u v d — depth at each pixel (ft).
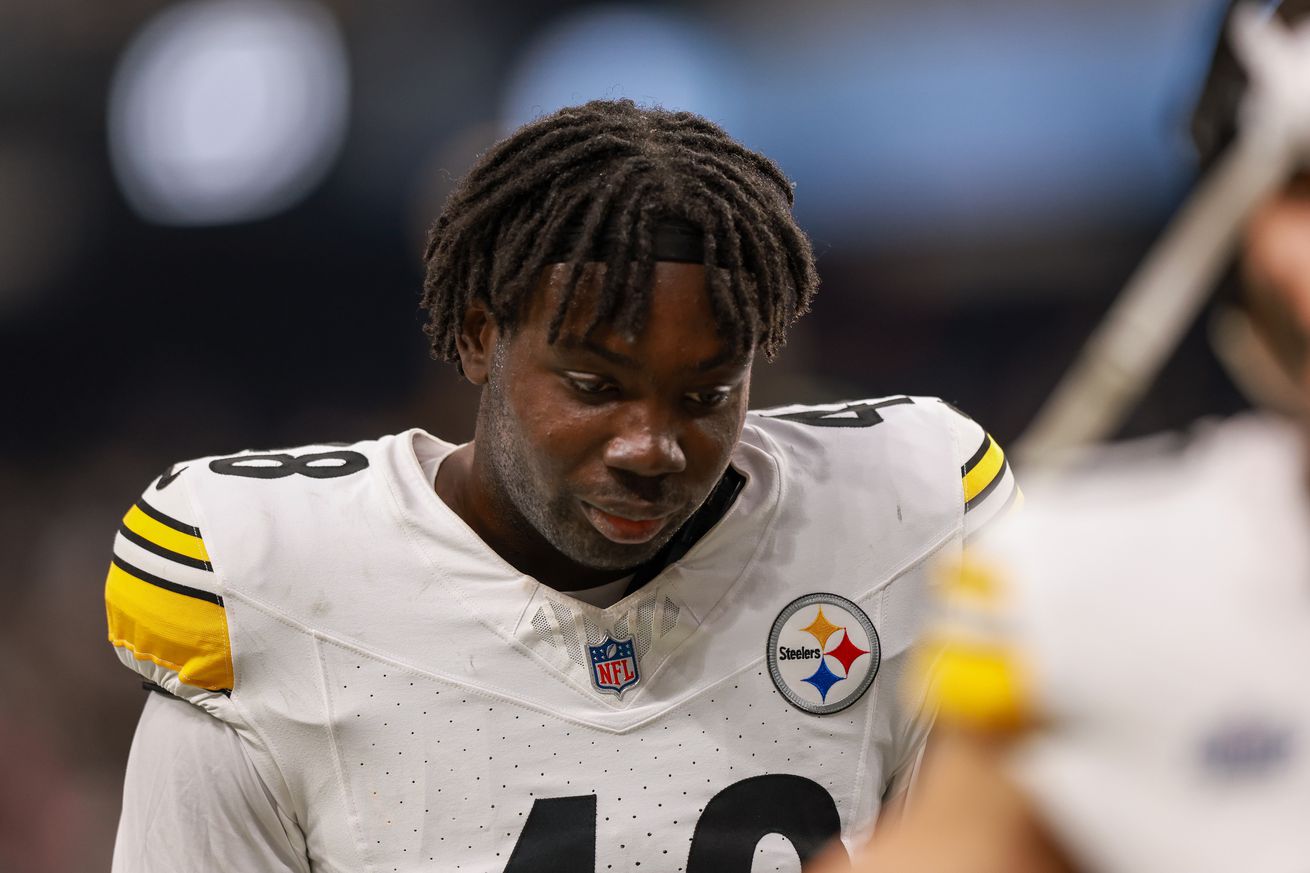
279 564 17.75
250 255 73.67
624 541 16.38
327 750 17.60
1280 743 8.71
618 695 17.74
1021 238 64.90
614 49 68.90
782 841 17.76
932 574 18.89
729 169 16.49
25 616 52.06
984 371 65.46
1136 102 62.18
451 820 17.43
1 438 73.97
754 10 68.23
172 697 18.21
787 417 19.92
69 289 74.54
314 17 71.31
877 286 67.10
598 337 15.56
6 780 45.19
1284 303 8.54
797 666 18.21
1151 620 8.81
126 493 68.28
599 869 17.34
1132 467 9.62
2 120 73.46
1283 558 8.80
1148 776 8.80
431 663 17.65
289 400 73.77
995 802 9.06
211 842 17.74
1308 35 8.54
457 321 17.47
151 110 73.26
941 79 65.67
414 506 18.07
